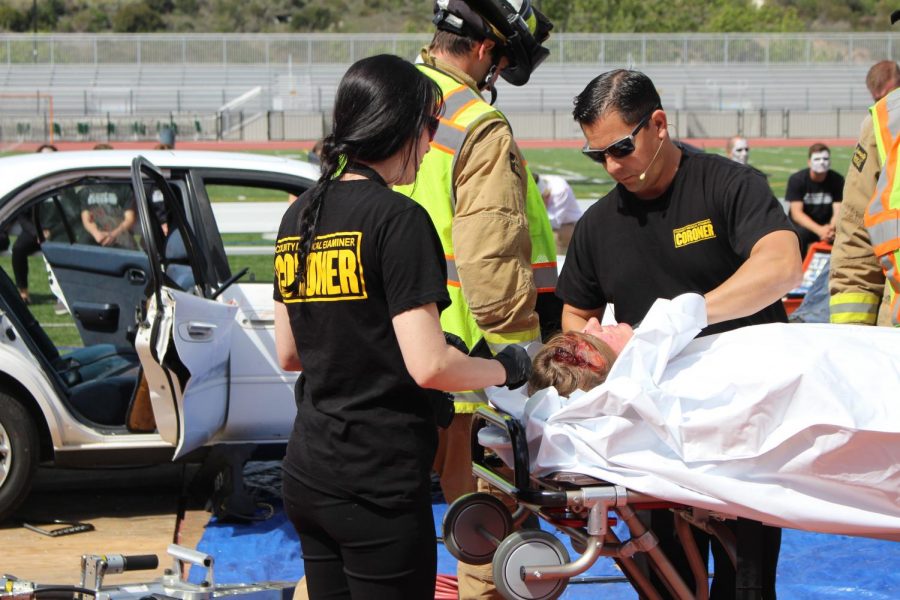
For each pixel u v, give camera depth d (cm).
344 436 265
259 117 4797
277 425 585
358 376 265
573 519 292
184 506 596
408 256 257
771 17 8544
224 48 5794
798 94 5709
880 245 376
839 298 407
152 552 523
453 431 361
